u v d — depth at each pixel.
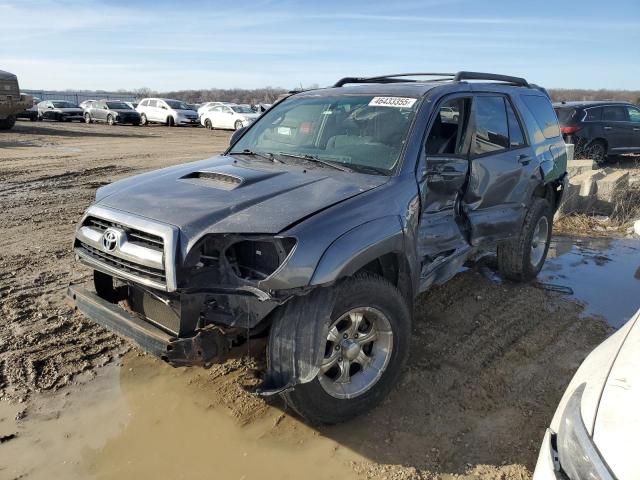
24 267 5.61
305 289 2.73
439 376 3.72
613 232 7.85
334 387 3.04
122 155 15.34
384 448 3.01
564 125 13.96
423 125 3.70
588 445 1.76
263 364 3.78
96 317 3.14
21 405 3.31
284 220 2.82
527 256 5.29
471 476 2.81
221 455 2.94
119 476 2.77
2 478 2.73
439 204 3.91
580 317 4.76
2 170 11.80
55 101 33.62
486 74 4.71
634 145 14.42
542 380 3.72
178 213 2.96
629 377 1.90
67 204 8.75
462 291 5.27
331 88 4.60
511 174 4.69
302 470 2.84
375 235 3.01
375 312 3.12
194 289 2.77
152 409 3.32
